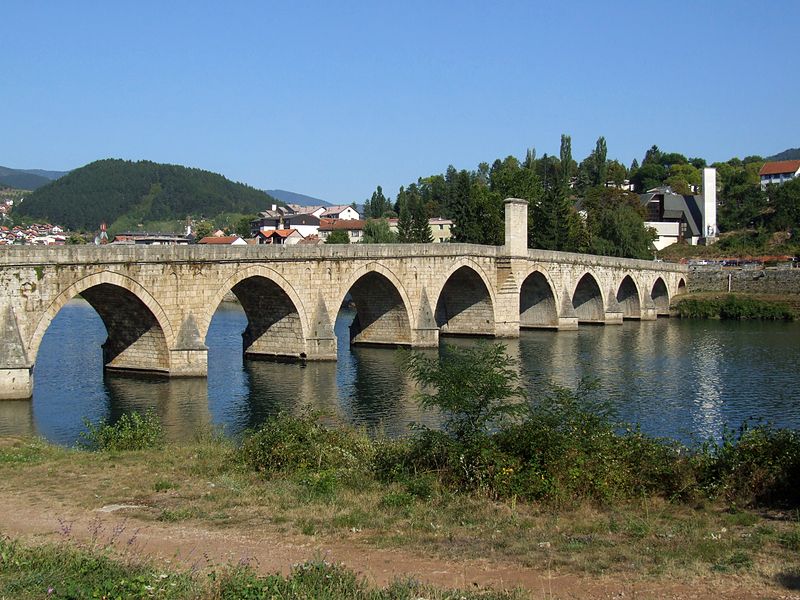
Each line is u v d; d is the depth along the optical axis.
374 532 21.70
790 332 100.81
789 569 18.23
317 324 67.88
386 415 48.62
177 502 24.81
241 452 30.95
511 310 91.62
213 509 23.98
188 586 15.95
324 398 53.66
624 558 19.23
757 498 25.17
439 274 81.88
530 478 25.73
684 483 26.38
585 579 17.83
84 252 50.78
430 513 23.59
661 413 50.56
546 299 102.56
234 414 48.38
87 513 23.50
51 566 16.97
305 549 20.09
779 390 58.47
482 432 29.12
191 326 57.34
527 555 19.53
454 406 28.45
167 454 32.62
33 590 15.41
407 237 139.62
